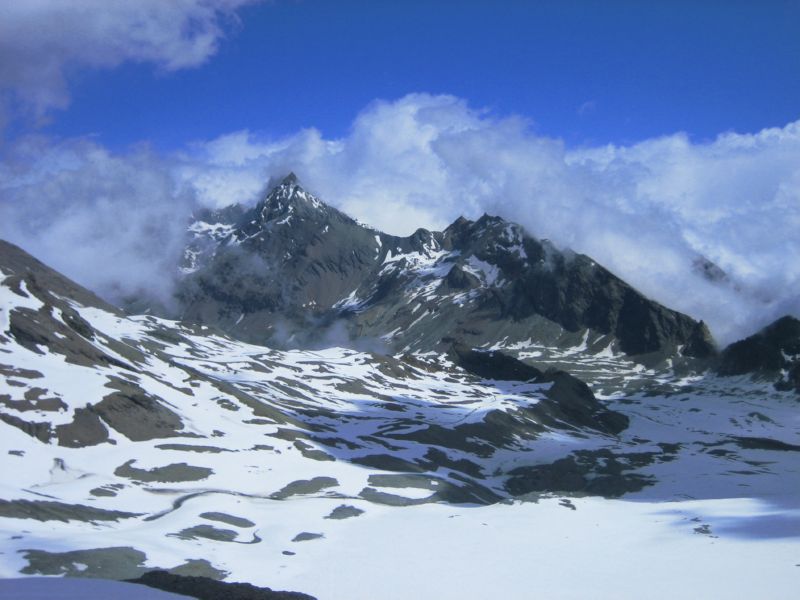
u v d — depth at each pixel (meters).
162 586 73.94
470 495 151.75
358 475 151.00
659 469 183.62
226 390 185.50
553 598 90.06
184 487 131.50
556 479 174.75
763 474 178.62
